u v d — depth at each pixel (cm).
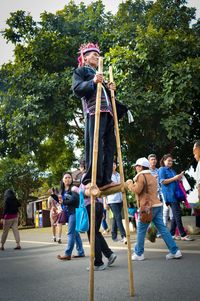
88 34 1852
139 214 712
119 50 1521
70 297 461
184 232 998
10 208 1152
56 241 1300
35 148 1888
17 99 1786
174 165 1677
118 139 437
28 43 1877
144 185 711
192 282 500
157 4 1888
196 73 1363
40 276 629
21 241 1462
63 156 2341
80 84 439
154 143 1583
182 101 1374
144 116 1462
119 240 1138
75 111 1783
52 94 1681
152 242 958
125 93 1438
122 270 624
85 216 645
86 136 448
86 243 1131
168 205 1012
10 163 3450
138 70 1502
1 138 2020
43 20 1902
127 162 1694
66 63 1850
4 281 605
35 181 3519
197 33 1875
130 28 1788
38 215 3294
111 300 428
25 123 1666
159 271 594
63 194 824
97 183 431
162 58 1485
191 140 1664
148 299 423
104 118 445
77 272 642
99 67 421
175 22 1862
